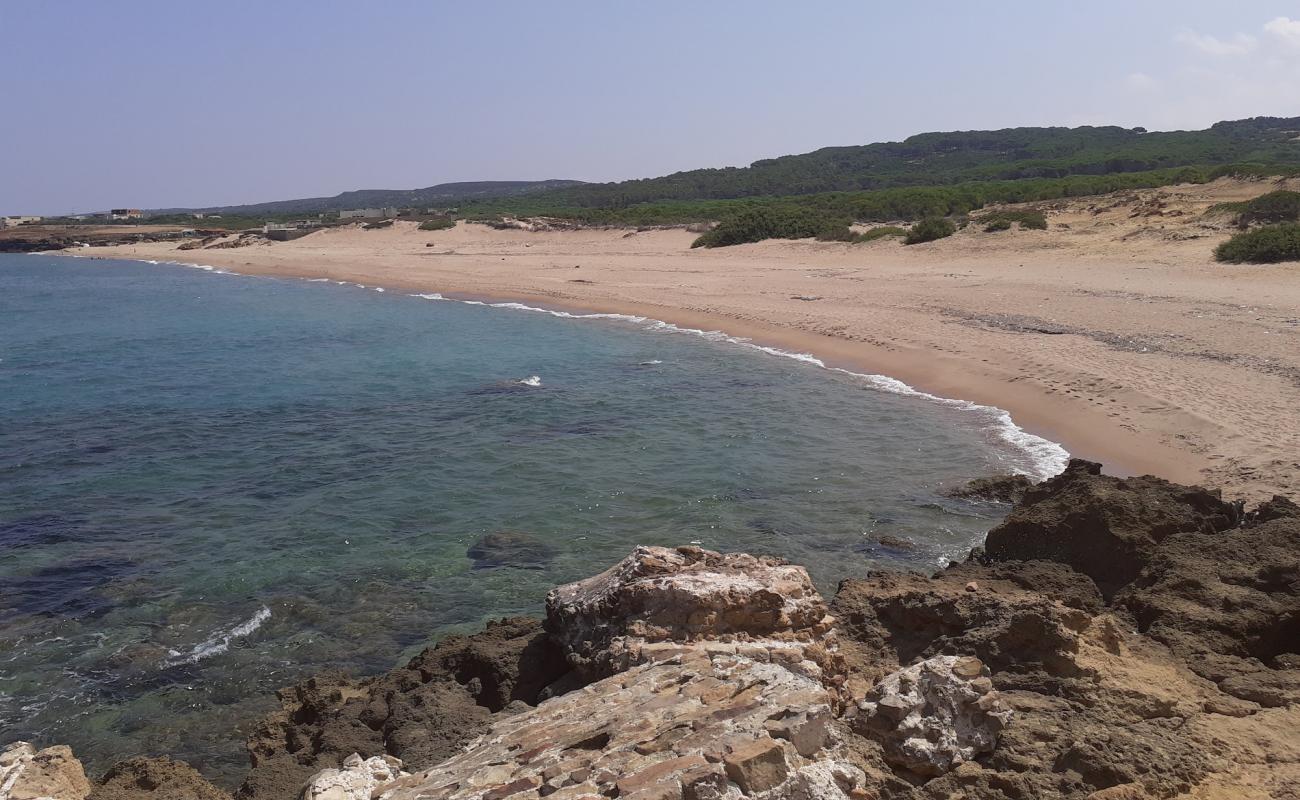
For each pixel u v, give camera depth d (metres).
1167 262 35.75
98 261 95.44
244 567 13.29
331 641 11.15
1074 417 18.41
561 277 51.22
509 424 20.73
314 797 5.45
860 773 5.27
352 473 17.48
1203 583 8.19
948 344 25.94
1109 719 6.26
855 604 8.54
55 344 34.59
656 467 17.17
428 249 77.75
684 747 5.02
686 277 46.91
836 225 57.81
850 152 152.38
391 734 7.99
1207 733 6.06
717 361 27.28
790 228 58.91
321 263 72.94
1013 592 8.84
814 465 16.91
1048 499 10.61
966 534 13.40
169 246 109.38
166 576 13.04
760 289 40.28
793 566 7.97
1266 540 8.73
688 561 8.13
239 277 68.19
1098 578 9.60
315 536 14.39
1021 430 18.28
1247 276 31.42
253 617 11.79
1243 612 7.77
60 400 24.34
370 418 21.75
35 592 12.59
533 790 4.97
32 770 6.42
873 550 13.01
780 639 7.09
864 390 22.61
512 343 32.25
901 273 41.44
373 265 68.06
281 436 20.28
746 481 16.17
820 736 5.26
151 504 16.03
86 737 9.39
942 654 7.31
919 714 6.16
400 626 11.46
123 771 7.03
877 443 18.09
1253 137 121.94
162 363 30.05
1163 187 53.22
